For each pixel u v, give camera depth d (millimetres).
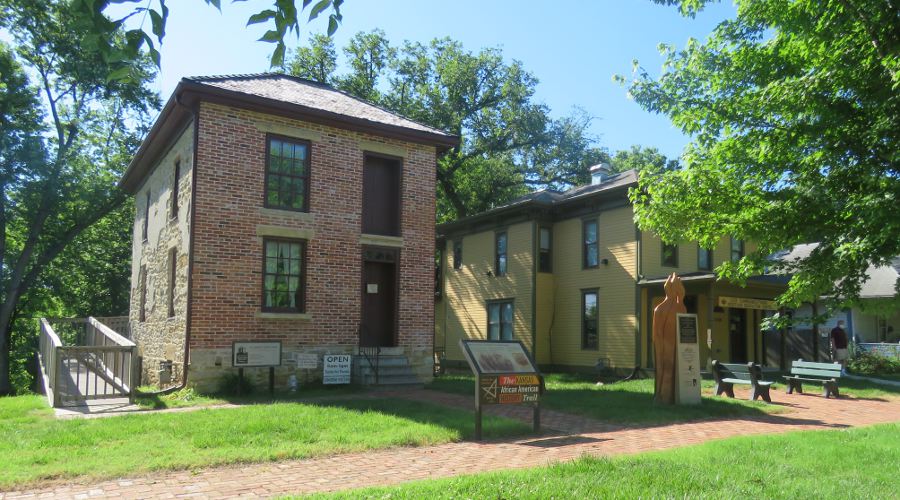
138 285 21000
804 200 7176
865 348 24609
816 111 6887
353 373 15625
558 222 25266
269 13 3623
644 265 21547
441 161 37594
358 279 16047
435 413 10688
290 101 15523
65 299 35250
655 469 6328
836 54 6754
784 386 17031
